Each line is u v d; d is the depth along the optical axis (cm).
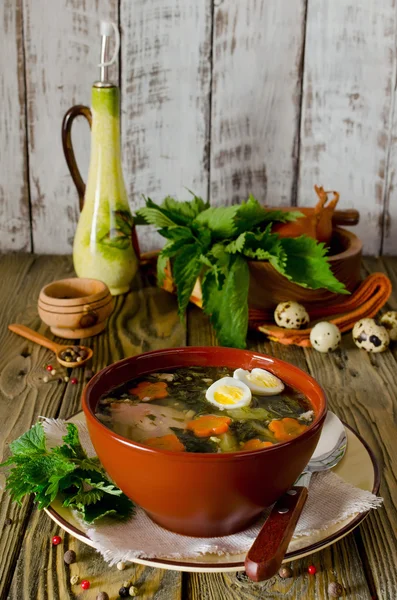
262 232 113
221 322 108
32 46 127
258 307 112
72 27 126
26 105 129
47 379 101
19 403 97
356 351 109
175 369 85
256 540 73
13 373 103
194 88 129
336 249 122
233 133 130
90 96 129
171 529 78
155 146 131
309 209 121
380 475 87
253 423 79
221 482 74
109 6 125
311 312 113
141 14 125
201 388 83
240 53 127
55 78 128
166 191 133
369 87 128
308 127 130
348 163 131
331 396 100
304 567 79
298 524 77
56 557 79
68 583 77
